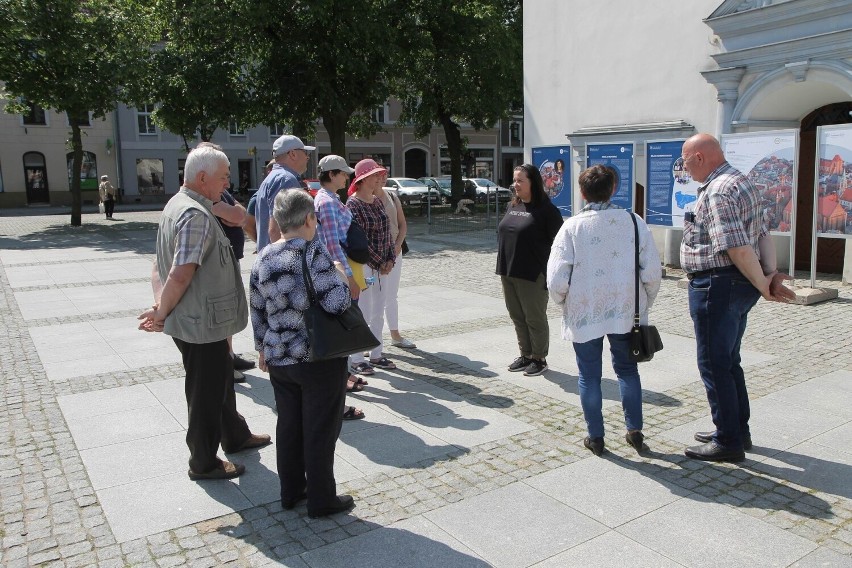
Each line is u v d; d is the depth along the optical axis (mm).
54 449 4324
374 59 21219
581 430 4543
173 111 22344
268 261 3262
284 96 21500
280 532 3295
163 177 38969
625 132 12016
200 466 3818
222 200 5574
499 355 6438
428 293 9852
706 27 10656
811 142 11031
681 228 10320
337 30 19938
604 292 3963
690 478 3797
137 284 10789
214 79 21328
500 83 26016
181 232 3406
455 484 3781
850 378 5516
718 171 3811
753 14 9875
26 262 13547
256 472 3980
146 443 4410
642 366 5980
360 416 4816
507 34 25312
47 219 26594
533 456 4137
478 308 8695
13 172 35625
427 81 25109
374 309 5902
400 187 31219
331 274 3209
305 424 3334
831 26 9148
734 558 3004
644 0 11555
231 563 3033
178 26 20734
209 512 3502
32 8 19125
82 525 3385
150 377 5840
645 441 4320
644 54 11688
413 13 22766
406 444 4348
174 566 3014
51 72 20672
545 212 5516
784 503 3494
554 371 5891
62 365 6227
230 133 40031
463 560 3031
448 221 22938
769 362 6000
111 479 3893
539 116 13977
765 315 7855
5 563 3045
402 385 5562
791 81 9656
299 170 5047
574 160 13102
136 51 21031
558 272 3994
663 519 3357
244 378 5809
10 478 3916
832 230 8688
